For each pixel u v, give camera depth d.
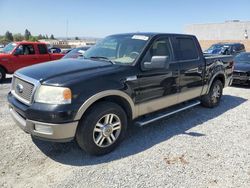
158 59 4.06
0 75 10.88
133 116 4.17
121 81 3.84
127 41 4.66
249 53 11.12
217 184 3.13
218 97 6.53
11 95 4.07
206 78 5.82
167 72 4.62
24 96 3.65
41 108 3.30
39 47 12.02
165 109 5.10
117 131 3.95
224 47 17.19
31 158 3.71
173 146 4.15
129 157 3.77
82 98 3.40
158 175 3.30
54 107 3.26
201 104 6.46
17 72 4.08
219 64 6.25
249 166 3.55
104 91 3.61
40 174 3.31
